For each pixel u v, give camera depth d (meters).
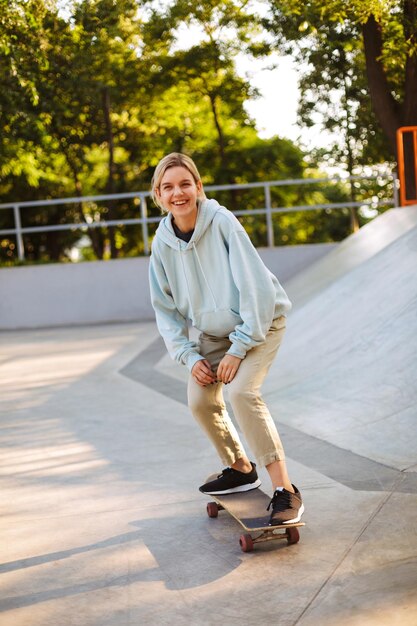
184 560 3.00
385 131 13.84
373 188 21.53
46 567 3.03
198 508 3.59
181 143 25.48
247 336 3.11
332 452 4.26
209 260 3.21
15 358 9.59
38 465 4.56
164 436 5.05
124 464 4.45
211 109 24.97
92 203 27.69
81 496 3.91
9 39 10.63
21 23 10.38
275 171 25.30
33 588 2.84
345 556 2.88
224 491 3.43
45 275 13.61
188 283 3.27
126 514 3.58
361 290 7.16
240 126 24.03
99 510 3.67
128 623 2.51
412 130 10.76
